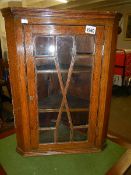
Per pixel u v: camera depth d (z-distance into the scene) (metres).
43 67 1.00
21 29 0.89
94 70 1.02
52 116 1.15
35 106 1.06
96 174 1.02
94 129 1.16
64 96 1.09
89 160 1.13
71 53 1.01
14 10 0.84
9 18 0.90
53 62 1.00
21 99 1.02
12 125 2.15
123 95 3.34
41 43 0.95
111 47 0.99
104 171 1.04
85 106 1.14
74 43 0.97
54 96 1.13
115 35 1.00
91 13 0.89
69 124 1.18
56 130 1.16
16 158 1.14
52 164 1.10
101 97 1.08
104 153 1.20
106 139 1.31
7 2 2.89
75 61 1.01
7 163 1.10
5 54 3.51
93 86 1.05
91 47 1.00
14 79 1.01
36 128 1.11
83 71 1.04
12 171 1.03
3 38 3.46
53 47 0.96
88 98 1.12
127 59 3.02
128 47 4.84
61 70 1.03
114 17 0.92
